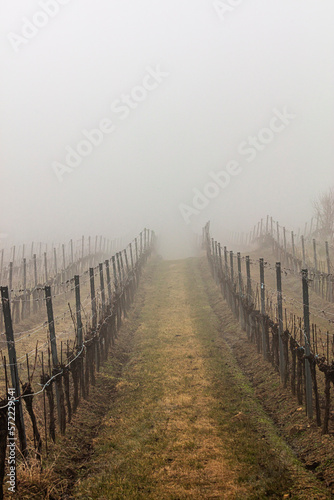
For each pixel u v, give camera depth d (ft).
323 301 70.59
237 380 45.57
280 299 43.47
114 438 33.53
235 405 38.88
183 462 28.94
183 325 69.15
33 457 27.81
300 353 34.96
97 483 26.99
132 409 39.19
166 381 45.68
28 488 25.02
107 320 55.47
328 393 30.01
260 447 30.35
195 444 31.48
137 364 52.60
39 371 42.65
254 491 24.79
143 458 29.86
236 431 33.47
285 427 33.81
